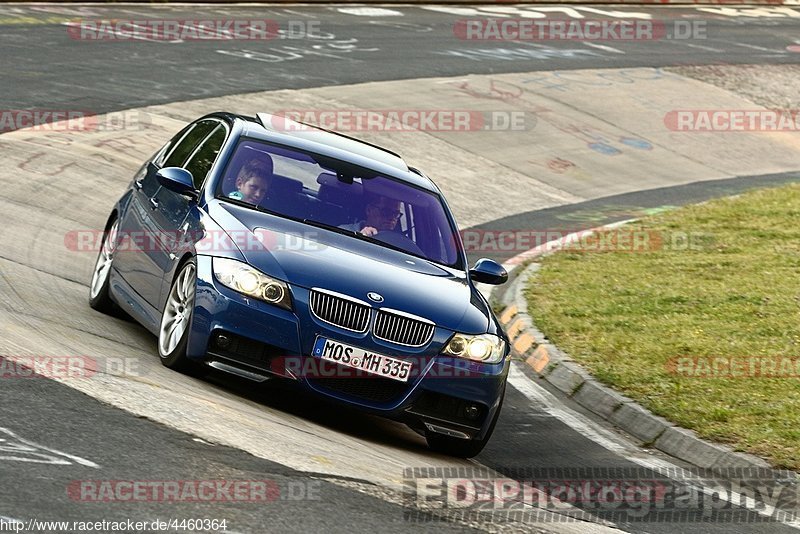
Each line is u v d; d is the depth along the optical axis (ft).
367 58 314.55
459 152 250.37
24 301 102.89
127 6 336.70
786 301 151.94
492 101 292.81
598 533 70.90
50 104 210.38
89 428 68.49
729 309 146.92
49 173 168.76
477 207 218.38
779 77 372.17
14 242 130.72
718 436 99.86
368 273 88.17
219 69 270.05
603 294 155.43
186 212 95.30
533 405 111.86
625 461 95.91
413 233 98.73
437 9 421.59
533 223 212.64
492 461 90.94
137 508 57.57
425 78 302.04
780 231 204.95
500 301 154.20
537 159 258.57
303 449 75.31
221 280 84.89
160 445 68.33
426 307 86.74
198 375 89.92
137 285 100.99
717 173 277.03
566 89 317.83
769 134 313.73
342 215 96.78
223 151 100.32
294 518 60.59
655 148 286.25
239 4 375.66
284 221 93.25
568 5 475.72
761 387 113.70
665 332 135.03
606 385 114.83
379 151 112.06
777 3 540.93
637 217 224.94
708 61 380.58
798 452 96.17
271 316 83.61
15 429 65.57
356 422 93.40
